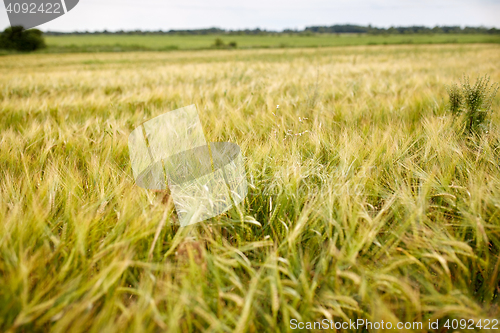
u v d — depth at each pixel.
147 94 4.27
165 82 6.54
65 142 2.24
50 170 1.59
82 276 1.03
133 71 9.91
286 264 1.14
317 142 1.92
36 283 1.03
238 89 4.29
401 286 0.97
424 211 1.30
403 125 2.54
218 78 6.67
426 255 1.06
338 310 1.00
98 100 4.00
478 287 1.20
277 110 2.92
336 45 42.75
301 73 7.44
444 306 0.97
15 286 0.86
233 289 1.11
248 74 6.68
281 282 1.01
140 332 0.79
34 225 1.15
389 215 1.29
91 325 0.94
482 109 2.32
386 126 2.39
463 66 8.97
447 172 1.60
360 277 1.00
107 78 7.36
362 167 1.59
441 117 2.39
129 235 1.12
